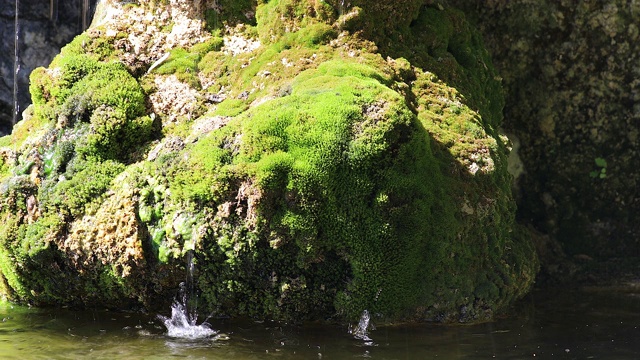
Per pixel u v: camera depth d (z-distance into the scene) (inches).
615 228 258.7
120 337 180.7
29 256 196.2
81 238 190.7
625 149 256.2
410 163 184.9
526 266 211.8
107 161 198.7
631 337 183.9
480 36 242.1
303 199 177.2
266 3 222.8
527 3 251.4
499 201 204.5
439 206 188.9
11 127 295.6
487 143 206.5
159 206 185.2
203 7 223.8
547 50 254.7
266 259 182.1
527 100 259.8
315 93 188.1
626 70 250.2
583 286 240.8
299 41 211.3
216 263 184.2
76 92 205.9
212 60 216.7
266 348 172.6
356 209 180.5
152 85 212.7
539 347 175.0
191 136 195.5
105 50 215.8
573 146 259.4
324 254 182.7
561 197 261.0
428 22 227.3
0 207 200.8
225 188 178.7
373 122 179.6
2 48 290.2
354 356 167.6
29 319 196.5
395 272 184.7
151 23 223.1
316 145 178.7
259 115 183.9
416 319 190.7
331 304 187.9
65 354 167.5
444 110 209.5
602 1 246.8
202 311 193.3
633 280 242.2
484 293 195.0
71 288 200.5
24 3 287.7
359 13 210.4
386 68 206.4
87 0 286.7
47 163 202.8
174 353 168.7
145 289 193.0
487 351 171.8
